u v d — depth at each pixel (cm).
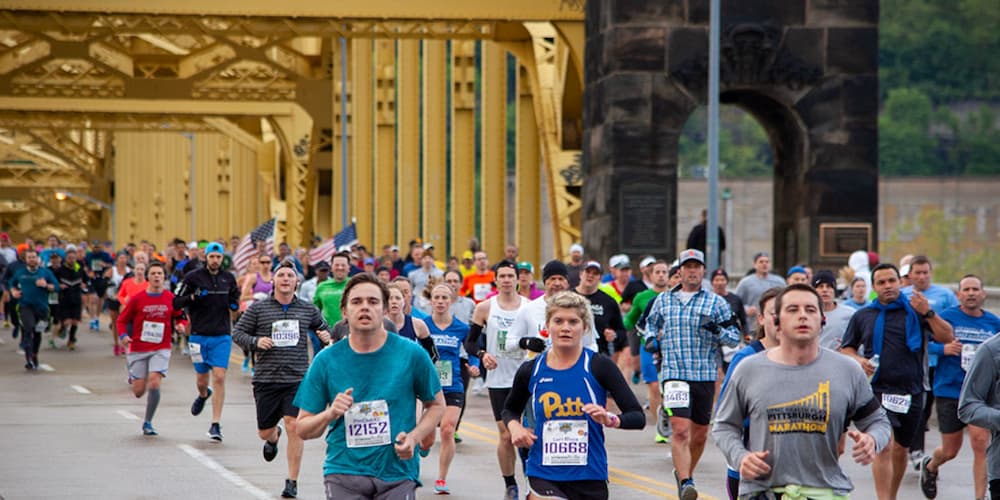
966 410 2409
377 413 1994
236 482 3528
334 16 9619
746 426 2061
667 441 4459
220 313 4488
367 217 15312
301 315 3522
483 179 12875
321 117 15875
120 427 4712
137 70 17762
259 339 3453
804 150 8512
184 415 5088
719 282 4719
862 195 8500
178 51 16625
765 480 1897
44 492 3353
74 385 6241
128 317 4544
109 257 10406
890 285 3177
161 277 4544
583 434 2164
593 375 2172
